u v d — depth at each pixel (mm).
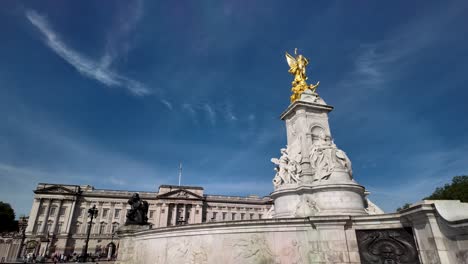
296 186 20812
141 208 21750
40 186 94062
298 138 24844
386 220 11695
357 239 11984
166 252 16312
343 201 18938
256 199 107938
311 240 12516
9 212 88812
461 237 8516
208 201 104062
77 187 96688
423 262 10102
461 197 52938
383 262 11156
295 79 29547
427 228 9898
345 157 21297
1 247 48500
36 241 86250
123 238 20547
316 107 25719
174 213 98125
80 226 93375
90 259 61938
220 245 14258
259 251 13344
